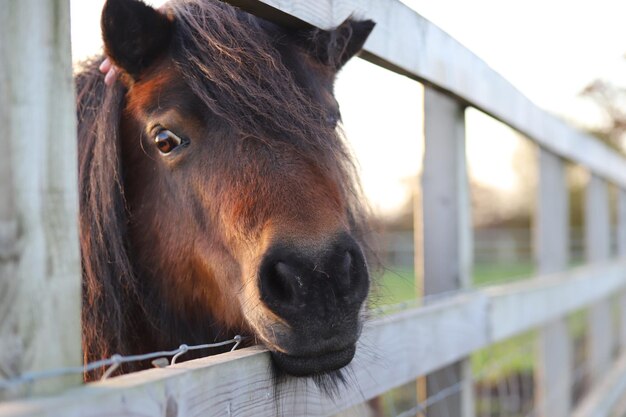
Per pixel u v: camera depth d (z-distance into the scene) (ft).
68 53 3.75
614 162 21.06
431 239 9.98
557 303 13.67
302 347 5.26
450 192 9.86
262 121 5.94
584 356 26.14
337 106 7.10
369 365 6.69
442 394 9.12
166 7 7.21
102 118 7.13
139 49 6.55
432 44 8.30
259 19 6.79
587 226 20.10
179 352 4.66
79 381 3.70
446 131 9.88
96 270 7.23
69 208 3.72
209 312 7.15
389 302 9.28
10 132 3.44
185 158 6.33
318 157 5.93
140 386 3.76
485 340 9.86
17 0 3.50
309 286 5.23
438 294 9.85
